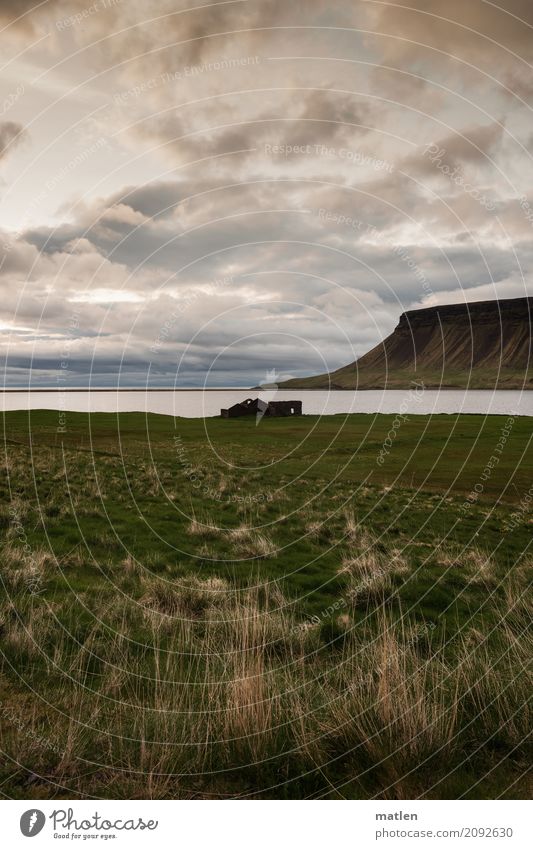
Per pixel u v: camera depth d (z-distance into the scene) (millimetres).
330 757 3346
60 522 9523
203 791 3146
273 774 3232
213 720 3602
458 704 3795
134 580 6738
